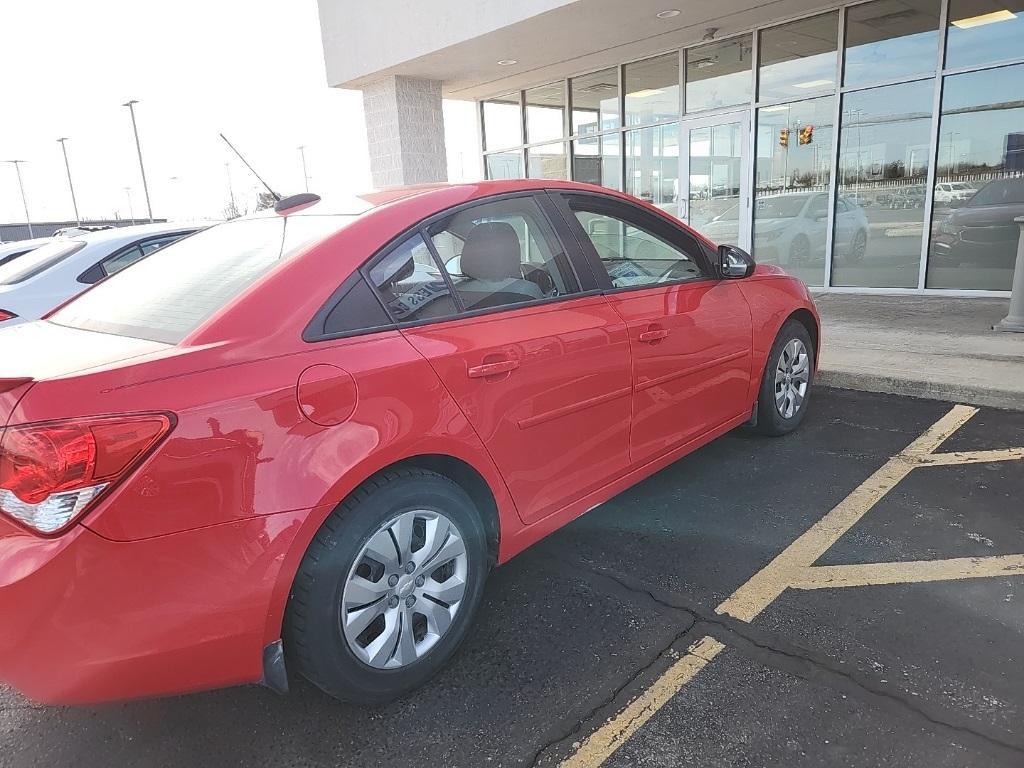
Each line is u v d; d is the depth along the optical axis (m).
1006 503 3.42
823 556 3.05
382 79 10.60
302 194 3.00
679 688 2.29
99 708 2.37
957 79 7.88
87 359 1.94
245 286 2.21
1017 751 1.96
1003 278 8.03
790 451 4.22
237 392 1.90
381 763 2.06
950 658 2.35
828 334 6.77
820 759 1.97
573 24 8.34
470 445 2.40
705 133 10.04
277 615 1.97
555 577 3.01
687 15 8.29
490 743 2.12
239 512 1.86
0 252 7.15
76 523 1.67
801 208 9.36
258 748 2.14
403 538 2.22
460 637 2.45
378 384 2.15
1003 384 4.84
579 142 11.66
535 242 2.90
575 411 2.80
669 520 3.44
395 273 2.38
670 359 3.27
